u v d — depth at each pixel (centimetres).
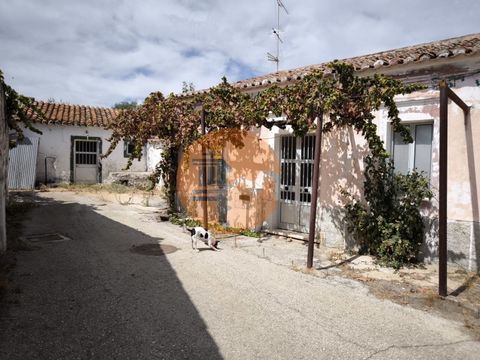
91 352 323
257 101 686
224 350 335
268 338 359
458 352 344
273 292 481
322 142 741
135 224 914
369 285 516
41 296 441
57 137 1706
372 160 653
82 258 604
